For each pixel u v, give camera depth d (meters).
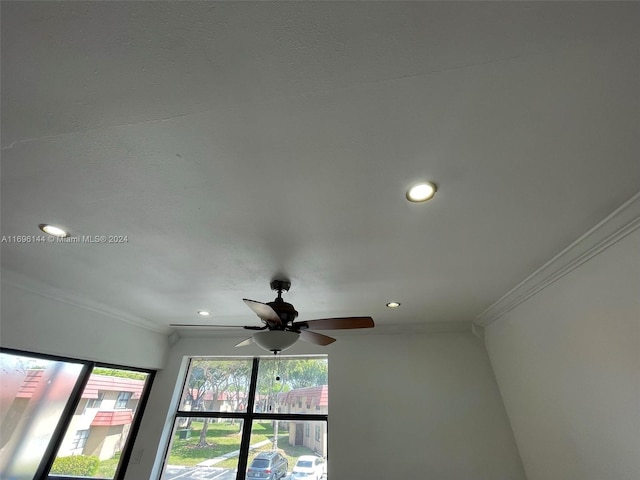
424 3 0.72
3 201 1.45
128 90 0.93
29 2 0.72
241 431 3.44
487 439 2.92
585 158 1.19
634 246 1.52
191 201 1.44
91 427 3.00
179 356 3.82
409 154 1.16
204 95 0.94
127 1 0.71
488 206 1.46
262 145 1.12
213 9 0.73
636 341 1.54
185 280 2.31
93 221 1.60
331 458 3.06
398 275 2.20
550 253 1.90
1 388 2.33
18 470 2.43
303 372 3.65
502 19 0.75
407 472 2.90
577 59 0.84
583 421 1.95
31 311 2.38
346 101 0.96
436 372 3.28
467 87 0.92
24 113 1.00
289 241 1.77
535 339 2.42
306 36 0.79
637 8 0.74
